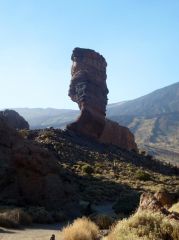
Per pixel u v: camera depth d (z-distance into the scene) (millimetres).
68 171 73938
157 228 16656
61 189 43594
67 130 105938
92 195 58875
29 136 97750
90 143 104000
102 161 92125
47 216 32812
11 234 23672
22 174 42781
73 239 18703
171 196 30453
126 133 116812
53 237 18062
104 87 112438
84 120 106938
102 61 113250
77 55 110938
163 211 21125
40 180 42500
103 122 108938
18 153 43688
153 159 114500
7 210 31594
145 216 17312
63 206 41844
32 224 30094
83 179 71188
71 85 110750
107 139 109938
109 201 58938
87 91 108125
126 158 102250
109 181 72625
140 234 16078
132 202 44156
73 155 89688
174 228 16781
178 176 98062
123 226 16750
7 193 41844
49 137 96812
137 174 82250
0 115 67812
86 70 109812
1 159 54750
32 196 41562
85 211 41688
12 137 65000
